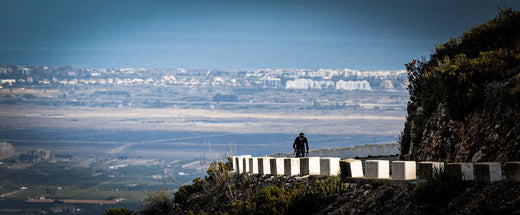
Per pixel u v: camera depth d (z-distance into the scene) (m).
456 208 29.80
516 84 37.94
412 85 58.72
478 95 40.97
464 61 45.91
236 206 45.31
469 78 42.38
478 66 42.72
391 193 34.88
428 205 31.38
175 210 58.78
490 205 28.11
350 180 40.41
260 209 42.25
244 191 51.38
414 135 50.66
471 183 31.38
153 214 59.12
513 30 52.25
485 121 38.84
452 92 43.41
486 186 30.14
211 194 56.81
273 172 51.12
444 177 32.25
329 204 39.16
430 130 46.12
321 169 44.19
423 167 34.56
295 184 45.03
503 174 33.28
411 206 32.09
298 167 48.75
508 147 34.97
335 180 40.56
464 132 41.09
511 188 28.58
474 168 31.58
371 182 38.22
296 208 40.50
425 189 31.78
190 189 62.25
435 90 49.41
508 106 37.19
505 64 41.72
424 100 51.06
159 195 60.34
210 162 64.88
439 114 45.84
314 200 40.38
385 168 38.62
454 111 42.69
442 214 30.12
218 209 51.12
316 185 41.91
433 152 44.25
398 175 36.22
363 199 36.44
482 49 53.44
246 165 57.84
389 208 33.41
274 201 41.62
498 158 35.53
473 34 56.12
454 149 41.62
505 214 26.84
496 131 36.97
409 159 49.94
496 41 52.53
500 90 39.28
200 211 51.72
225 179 58.19
